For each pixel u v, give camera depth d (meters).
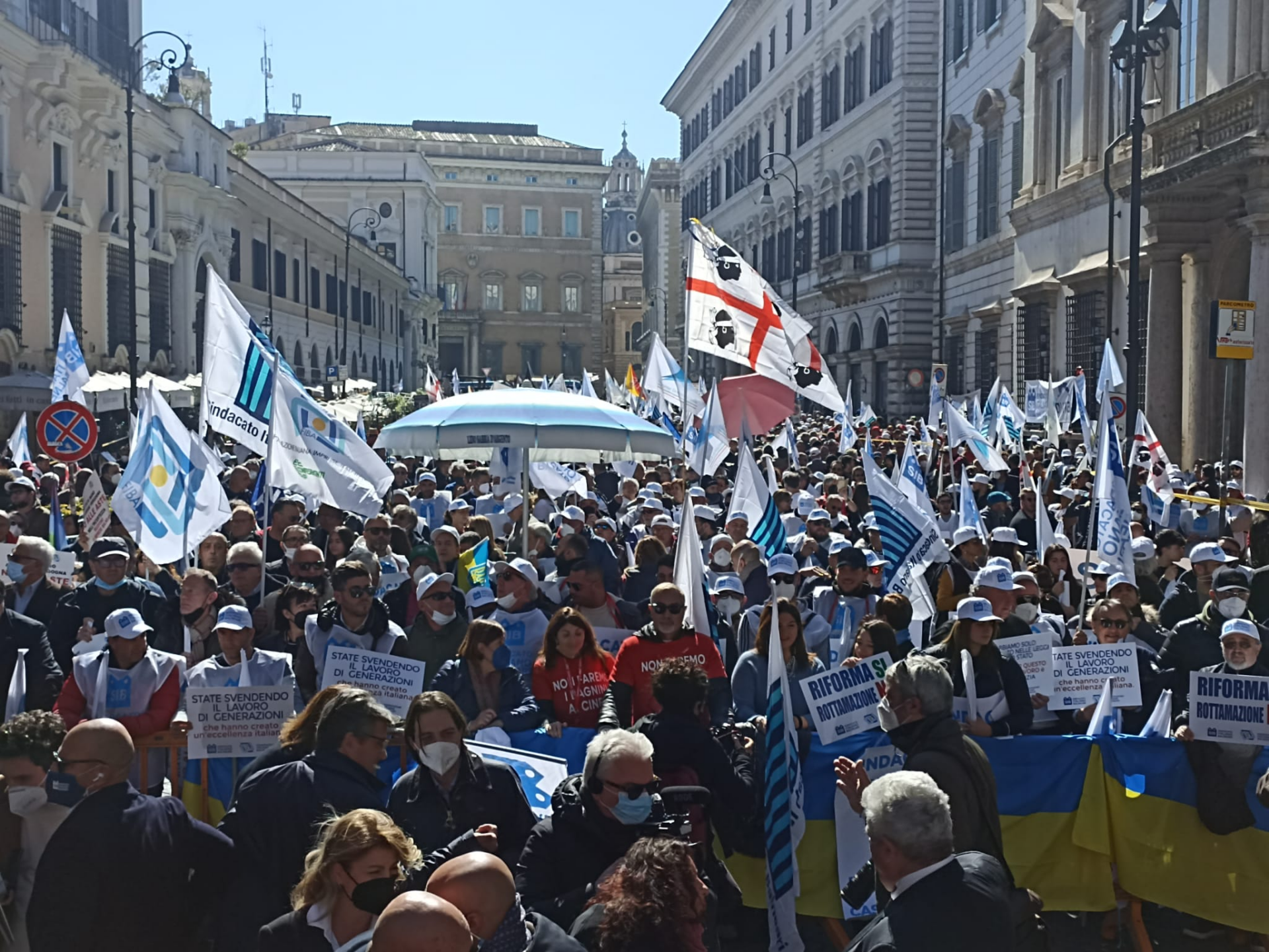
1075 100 34.94
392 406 47.34
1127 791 7.46
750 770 6.76
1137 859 7.41
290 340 60.50
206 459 10.15
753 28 73.56
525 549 11.58
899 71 51.16
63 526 13.48
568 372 122.94
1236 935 7.53
